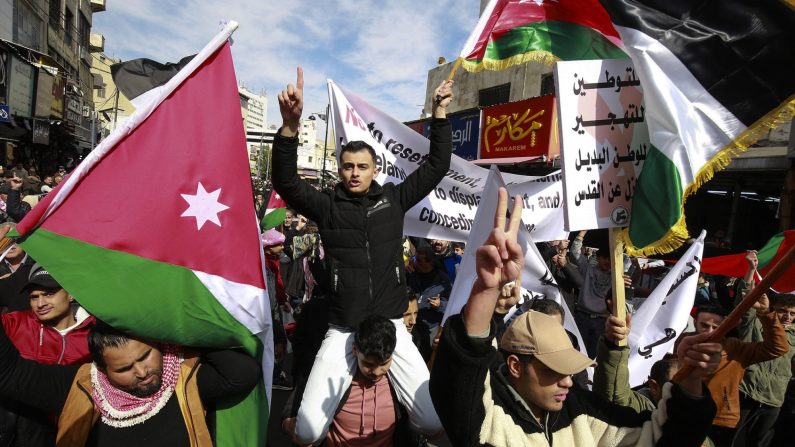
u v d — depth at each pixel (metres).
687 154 2.34
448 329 1.46
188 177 1.87
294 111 2.48
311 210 2.59
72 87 21.67
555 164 10.13
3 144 16.89
